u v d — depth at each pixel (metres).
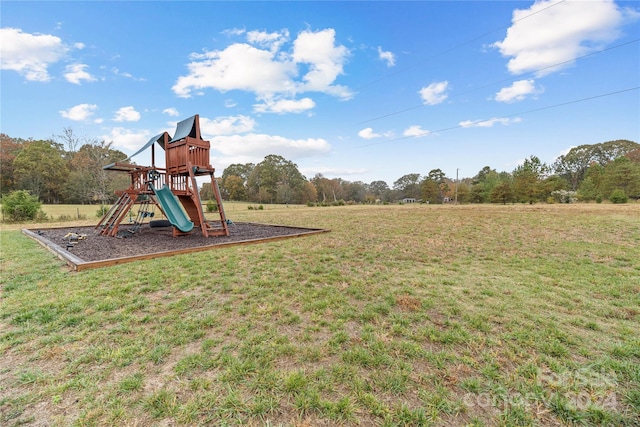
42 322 2.34
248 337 2.11
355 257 4.80
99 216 14.79
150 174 7.77
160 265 4.15
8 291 3.06
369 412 1.38
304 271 3.90
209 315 2.49
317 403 1.44
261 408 1.41
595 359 1.82
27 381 1.61
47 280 3.44
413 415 1.36
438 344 2.02
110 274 3.69
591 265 4.20
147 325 2.30
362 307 2.68
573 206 19.12
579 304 2.73
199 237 6.92
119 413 1.37
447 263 4.41
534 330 2.21
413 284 3.36
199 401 1.45
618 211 13.25
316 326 2.30
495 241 6.29
